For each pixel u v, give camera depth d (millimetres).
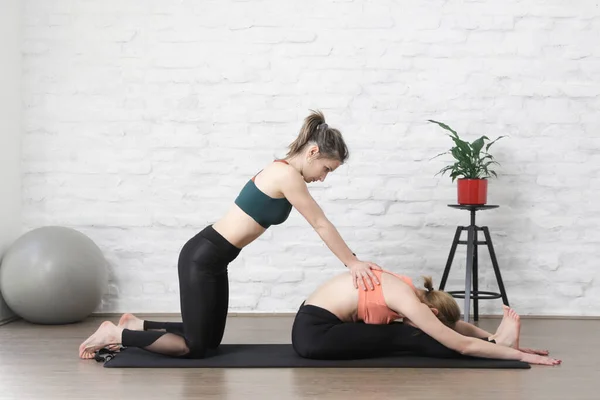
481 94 4531
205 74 4539
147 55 4551
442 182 4535
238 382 2857
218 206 4562
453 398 2648
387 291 3156
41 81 4566
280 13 4527
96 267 4184
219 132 4555
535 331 4047
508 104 4531
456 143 4180
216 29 4539
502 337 3297
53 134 4574
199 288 3170
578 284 4535
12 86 4473
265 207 3160
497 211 4539
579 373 3031
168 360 3170
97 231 4586
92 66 4555
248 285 4562
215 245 3186
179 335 3209
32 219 4598
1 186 4363
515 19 4516
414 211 4539
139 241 4582
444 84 4523
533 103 4527
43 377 2945
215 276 3213
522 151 4535
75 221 4590
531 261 4543
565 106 4523
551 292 4539
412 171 4539
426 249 4535
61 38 4555
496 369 3074
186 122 4555
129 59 4555
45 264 4027
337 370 3043
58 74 4562
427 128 4535
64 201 4582
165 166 4566
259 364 3102
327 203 4555
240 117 4547
